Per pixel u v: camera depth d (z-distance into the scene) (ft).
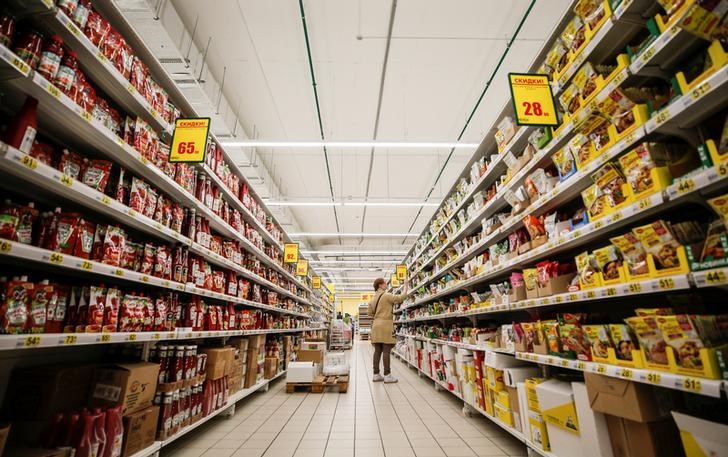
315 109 20.89
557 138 6.47
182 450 8.06
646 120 4.67
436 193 35.83
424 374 19.84
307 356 16.96
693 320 3.89
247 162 22.95
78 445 4.88
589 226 5.57
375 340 18.20
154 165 7.13
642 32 5.32
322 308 52.06
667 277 4.18
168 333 7.46
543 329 6.91
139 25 11.72
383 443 8.61
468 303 12.54
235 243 12.75
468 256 13.06
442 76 18.15
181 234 8.46
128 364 6.57
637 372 4.45
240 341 12.78
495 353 8.82
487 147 11.46
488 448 8.23
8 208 4.44
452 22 14.83
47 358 6.68
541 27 15.03
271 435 9.23
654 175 4.41
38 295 4.75
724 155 3.59
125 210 6.15
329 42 15.90
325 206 39.81
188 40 14.89
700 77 3.84
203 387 9.25
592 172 5.62
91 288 5.65
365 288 97.71
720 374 3.59
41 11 4.44
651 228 4.40
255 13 14.37
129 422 5.83
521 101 6.52
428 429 9.78
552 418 6.11
